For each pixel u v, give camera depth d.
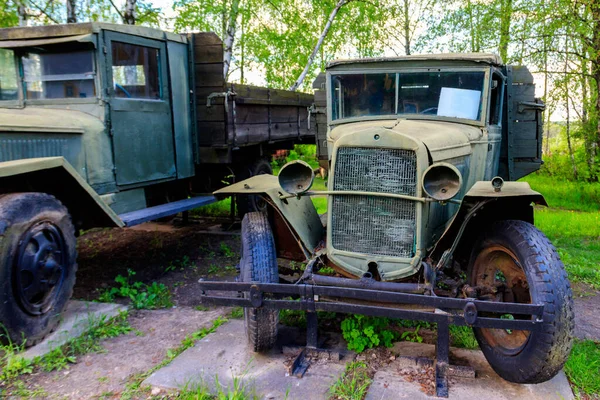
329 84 4.46
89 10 9.27
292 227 3.55
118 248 6.66
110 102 5.02
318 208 8.61
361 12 11.54
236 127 6.23
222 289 3.19
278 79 11.89
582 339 3.71
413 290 3.06
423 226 3.21
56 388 3.10
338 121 4.39
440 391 2.93
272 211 3.78
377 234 3.30
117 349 3.68
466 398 2.88
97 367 3.39
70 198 4.31
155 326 4.12
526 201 3.12
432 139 3.35
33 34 4.95
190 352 3.55
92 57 4.90
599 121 9.93
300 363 3.33
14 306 3.40
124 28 5.15
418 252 3.19
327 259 3.54
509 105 5.41
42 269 3.64
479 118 4.24
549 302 2.66
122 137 5.19
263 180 3.93
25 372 3.26
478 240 3.33
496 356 3.06
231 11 9.12
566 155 13.80
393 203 3.24
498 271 3.30
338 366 3.32
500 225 3.12
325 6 10.77
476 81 4.23
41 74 5.15
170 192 6.45
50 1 8.92
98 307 4.42
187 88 6.15
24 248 3.48
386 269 3.28
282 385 3.08
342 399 2.90
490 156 4.54
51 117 4.58
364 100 4.39
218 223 8.19
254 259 3.36
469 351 3.54
